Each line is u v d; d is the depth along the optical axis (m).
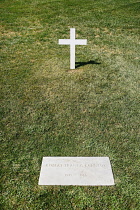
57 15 13.68
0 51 9.55
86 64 8.71
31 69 8.38
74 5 15.56
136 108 6.74
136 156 5.63
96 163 5.47
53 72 8.21
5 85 7.55
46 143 5.88
